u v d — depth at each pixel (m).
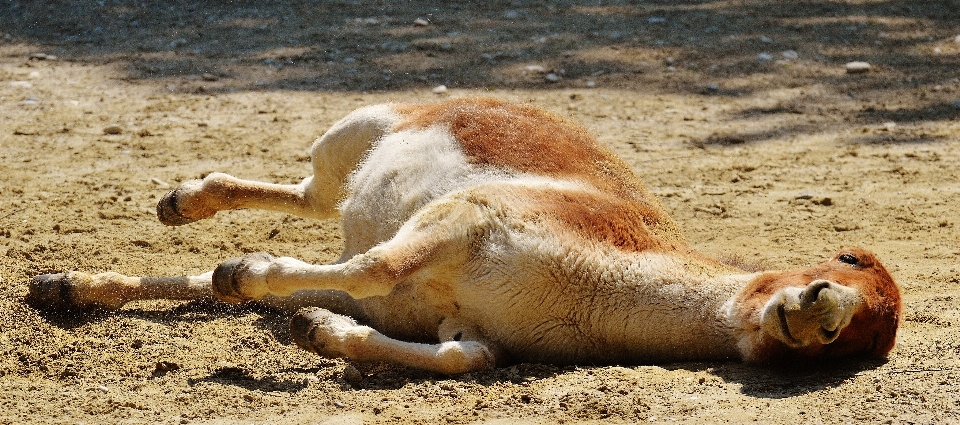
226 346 6.32
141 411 5.33
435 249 5.77
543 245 5.80
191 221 7.48
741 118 13.18
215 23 17.02
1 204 9.30
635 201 6.50
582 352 5.91
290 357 6.16
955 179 10.86
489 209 5.92
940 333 6.41
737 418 5.09
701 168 11.14
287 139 11.77
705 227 9.30
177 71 14.51
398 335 6.46
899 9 19.14
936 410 5.14
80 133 11.78
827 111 13.57
